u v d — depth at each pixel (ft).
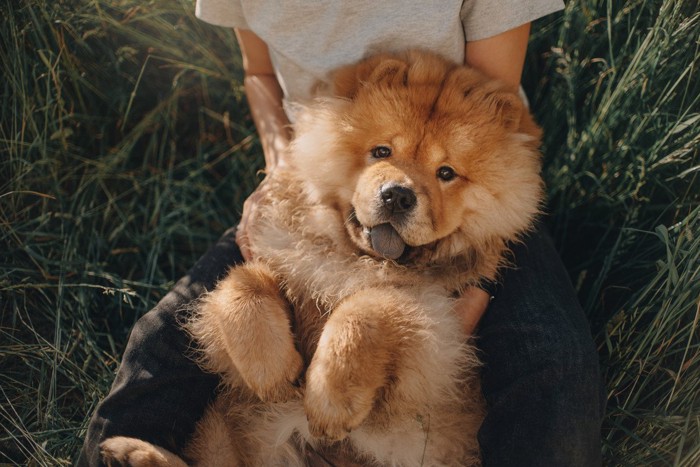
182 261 9.86
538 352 6.13
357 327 5.98
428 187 6.12
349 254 6.81
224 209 10.20
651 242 8.03
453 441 6.64
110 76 9.80
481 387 6.64
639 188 8.20
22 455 7.51
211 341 6.57
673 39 7.54
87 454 6.29
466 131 6.18
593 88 9.14
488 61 7.07
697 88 7.67
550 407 5.85
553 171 9.40
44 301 8.49
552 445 5.74
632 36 8.48
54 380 7.59
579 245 9.21
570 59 8.90
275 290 6.82
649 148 7.97
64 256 8.70
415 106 6.23
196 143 10.61
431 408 6.43
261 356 6.21
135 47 9.83
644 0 7.93
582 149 8.82
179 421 6.52
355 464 6.65
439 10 6.59
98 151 9.86
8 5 8.27
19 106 8.72
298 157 6.86
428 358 6.15
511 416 5.97
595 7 8.86
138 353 6.55
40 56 8.79
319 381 5.93
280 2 6.93
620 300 8.18
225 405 6.97
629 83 7.98
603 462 7.34
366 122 6.37
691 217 7.18
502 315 6.59
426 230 6.10
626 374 7.47
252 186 10.30
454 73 6.50
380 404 6.28
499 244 6.81
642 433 7.24
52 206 9.08
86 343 8.23
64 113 9.33
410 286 6.73
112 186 9.86
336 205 6.75
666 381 7.10
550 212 9.43
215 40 10.33
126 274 9.48
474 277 6.82
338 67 7.06
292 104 7.38
